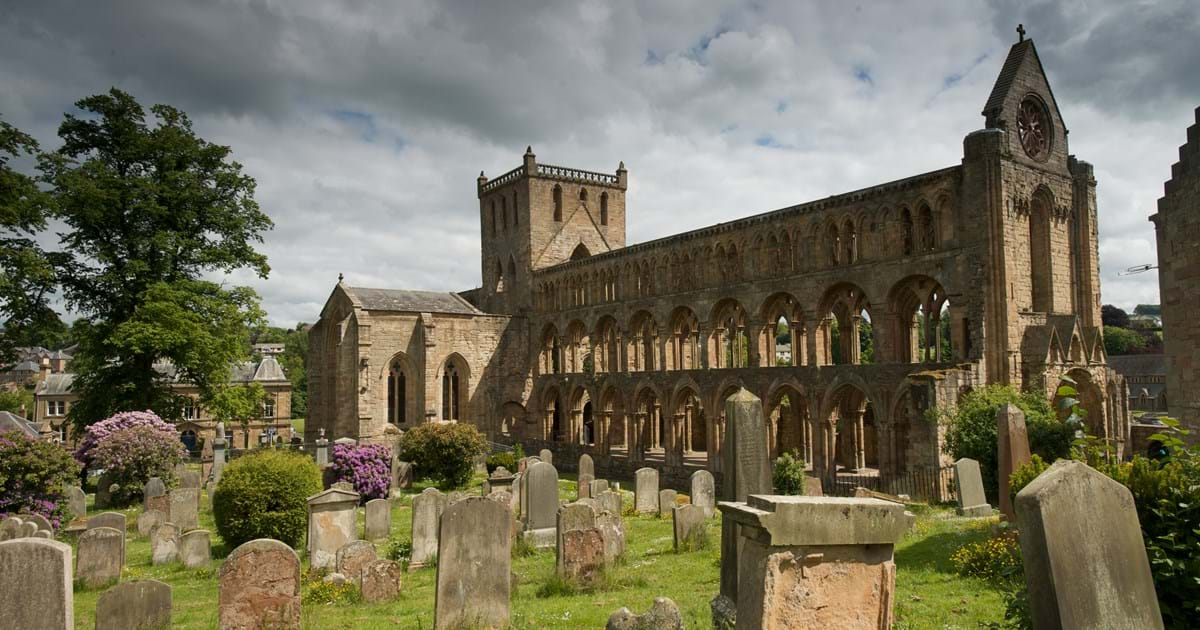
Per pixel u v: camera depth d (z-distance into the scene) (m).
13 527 26.05
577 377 73.44
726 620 14.56
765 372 54.16
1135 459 12.55
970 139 43.94
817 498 10.16
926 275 45.94
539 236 84.25
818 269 52.06
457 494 33.69
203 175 59.78
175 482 47.34
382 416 74.44
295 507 30.39
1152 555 11.42
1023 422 27.30
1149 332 140.38
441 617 17.05
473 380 78.94
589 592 20.95
